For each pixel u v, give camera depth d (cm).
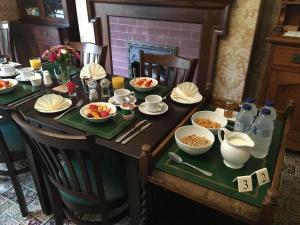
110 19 292
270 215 77
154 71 219
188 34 253
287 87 204
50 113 138
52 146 98
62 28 309
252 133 107
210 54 241
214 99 153
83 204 122
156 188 114
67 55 167
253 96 271
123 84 165
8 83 168
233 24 221
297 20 218
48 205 164
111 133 121
